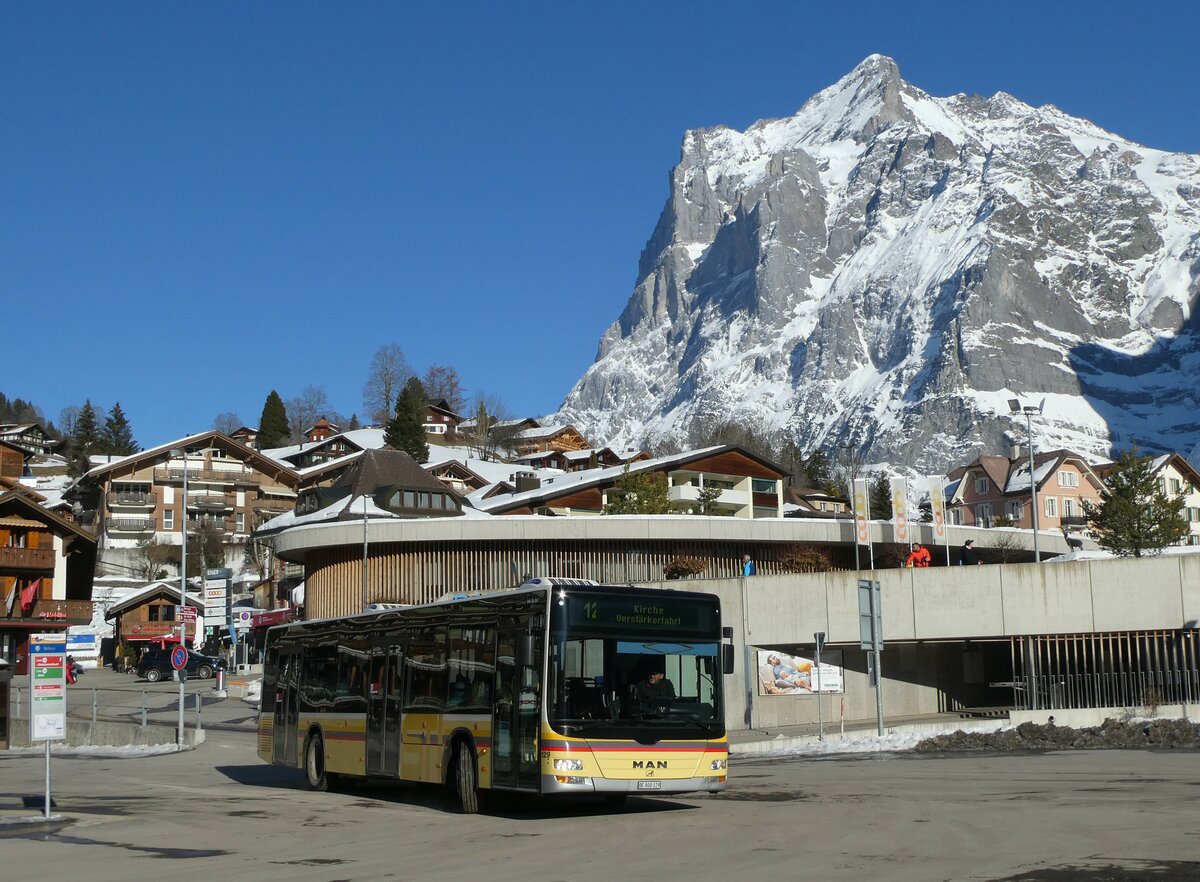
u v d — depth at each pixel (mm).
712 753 18953
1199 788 20344
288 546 67062
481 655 19969
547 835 16828
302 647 26453
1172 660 40531
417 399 168875
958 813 17719
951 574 42906
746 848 14891
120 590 110688
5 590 68875
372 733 23000
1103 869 12438
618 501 77250
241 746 41406
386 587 64188
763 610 44562
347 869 14055
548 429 186375
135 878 13594
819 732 37938
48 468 169750
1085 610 41156
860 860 13570
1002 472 167250
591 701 18391
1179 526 75875
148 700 65938
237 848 16094
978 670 48875
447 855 15047
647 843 15656
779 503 91438
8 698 48594
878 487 155000
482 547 63500
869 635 34656
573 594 18656
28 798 23953
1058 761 27000
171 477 124875
